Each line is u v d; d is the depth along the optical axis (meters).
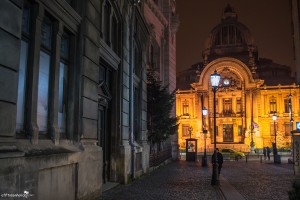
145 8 32.09
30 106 8.39
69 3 11.17
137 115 21.78
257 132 68.88
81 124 11.27
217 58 77.75
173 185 16.61
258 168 30.05
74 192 10.21
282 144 67.88
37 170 7.62
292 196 7.81
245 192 14.65
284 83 75.31
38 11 8.73
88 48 12.01
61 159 9.08
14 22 7.06
